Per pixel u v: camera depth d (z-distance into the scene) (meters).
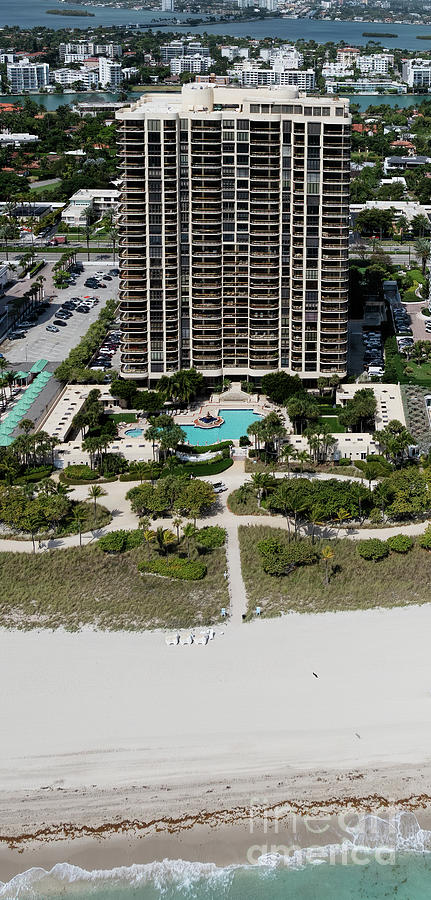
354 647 194.12
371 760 166.62
